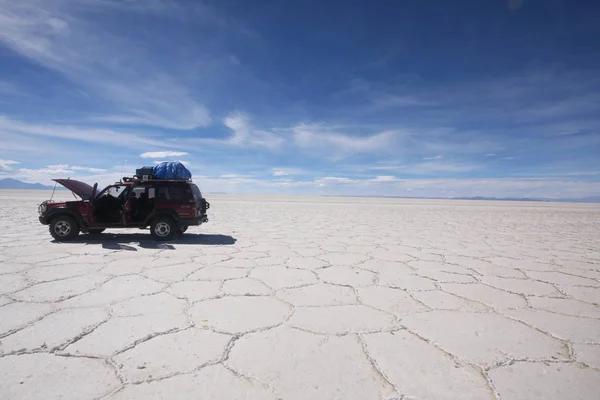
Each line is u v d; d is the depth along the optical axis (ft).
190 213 27.37
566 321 11.77
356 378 8.00
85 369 8.17
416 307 12.99
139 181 27.20
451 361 8.88
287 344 9.70
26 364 8.35
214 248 24.75
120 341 9.70
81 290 14.32
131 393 7.23
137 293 14.06
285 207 88.58
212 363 8.57
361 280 16.74
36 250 22.72
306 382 7.79
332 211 76.18
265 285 15.57
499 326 11.27
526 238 33.68
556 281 17.06
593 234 38.11
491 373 8.31
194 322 11.17
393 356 9.10
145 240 27.86
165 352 9.10
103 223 26.89
